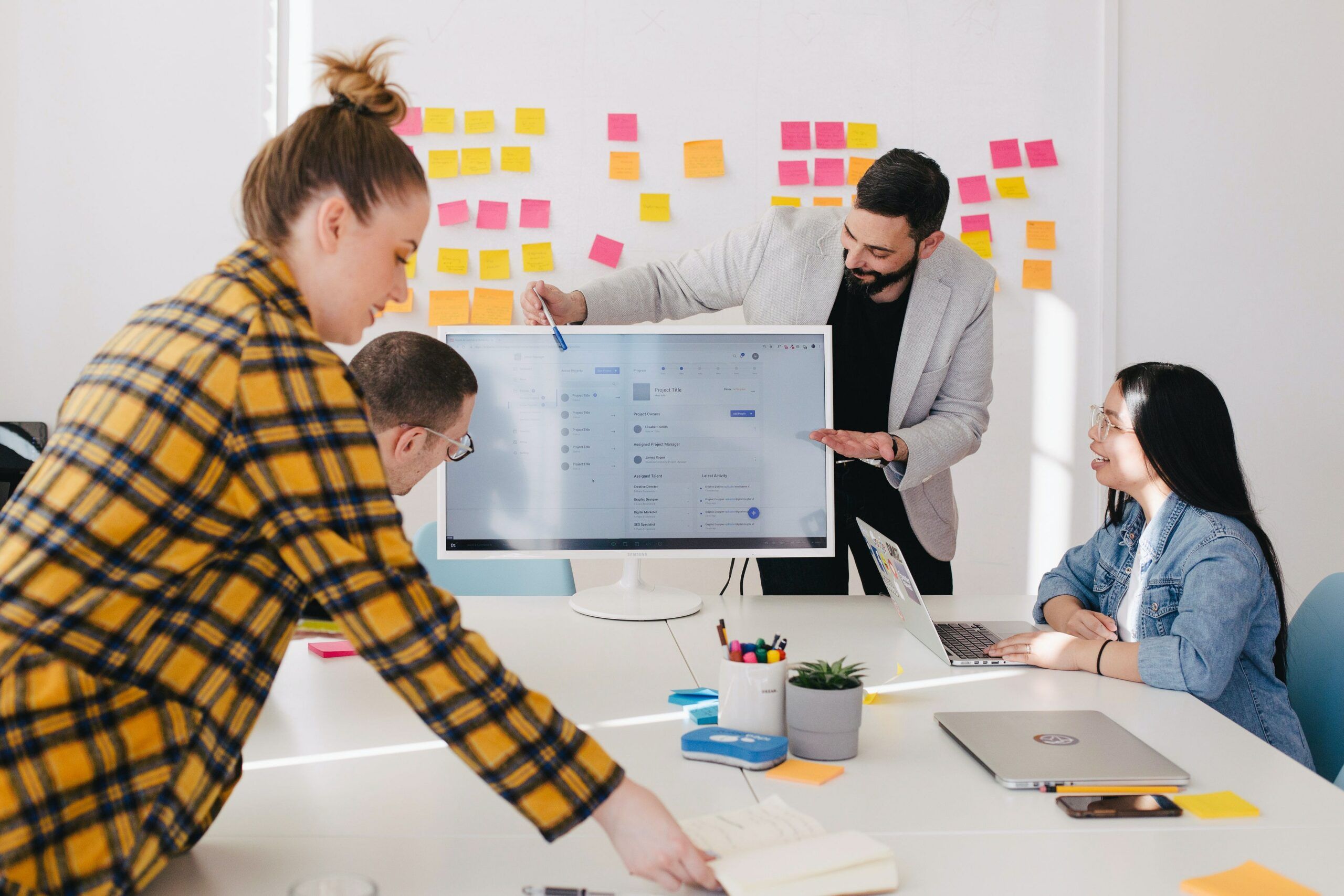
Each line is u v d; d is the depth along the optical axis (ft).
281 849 2.56
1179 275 8.97
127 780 2.12
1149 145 8.91
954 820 2.75
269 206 2.34
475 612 5.19
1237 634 4.00
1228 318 9.01
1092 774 2.97
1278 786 3.02
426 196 2.47
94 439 2.06
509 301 8.68
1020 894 2.35
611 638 4.68
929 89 8.82
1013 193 8.86
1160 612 4.45
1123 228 8.93
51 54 8.39
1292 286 9.03
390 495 2.23
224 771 2.26
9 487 7.34
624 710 3.66
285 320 2.18
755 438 5.17
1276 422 9.07
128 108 8.46
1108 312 8.89
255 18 8.49
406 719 3.55
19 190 8.40
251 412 2.08
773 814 2.68
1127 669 4.08
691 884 2.38
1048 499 8.99
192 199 8.54
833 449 5.19
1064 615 4.81
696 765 3.15
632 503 5.14
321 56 2.47
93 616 2.09
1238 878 2.39
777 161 8.78
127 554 2.07
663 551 5.15
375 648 2.15
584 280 8.76
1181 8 8.87
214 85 8.51
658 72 8.71
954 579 9.02
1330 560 9.12
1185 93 8.91
